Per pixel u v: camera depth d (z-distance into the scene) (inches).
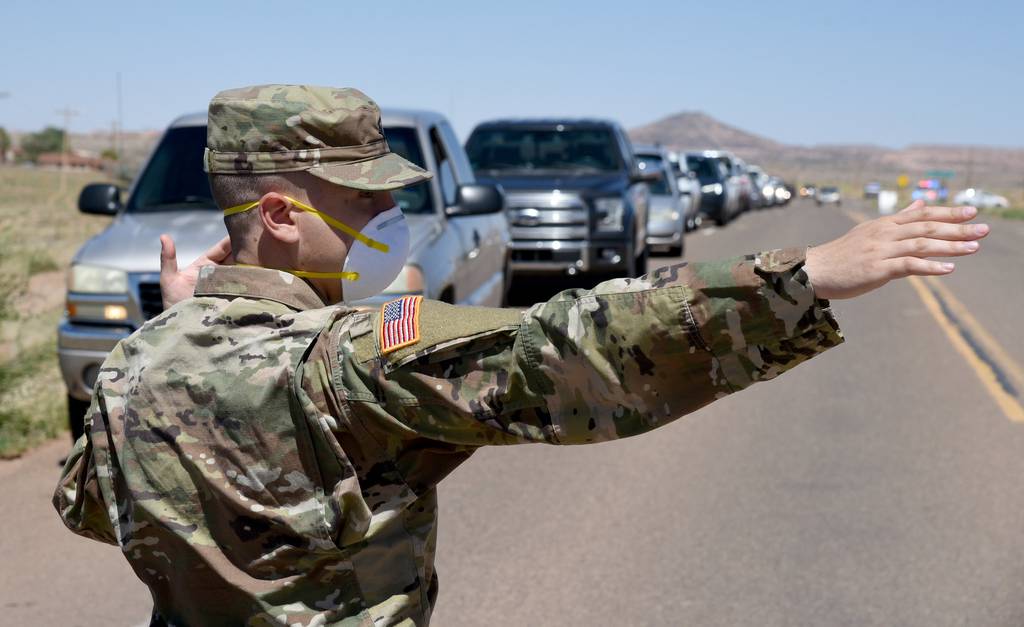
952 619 163.5
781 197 3161.9
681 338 51.5
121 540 61.1
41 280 581.0
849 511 215.5
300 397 57.2
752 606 168.6
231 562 59.1
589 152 517.7
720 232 1216.2
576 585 176.7
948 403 319.0
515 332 55.2
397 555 60.1
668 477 240.7
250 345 58.7
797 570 183.5
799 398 325.7
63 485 66.7
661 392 53.5
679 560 188.1
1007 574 181.5
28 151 4817.9
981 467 247.9
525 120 533.3
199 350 59.6
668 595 172.6
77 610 164.2
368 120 60.7
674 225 815.1
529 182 484.1
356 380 57.0
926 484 234.1
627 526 206.4
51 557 186.1
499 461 254.7
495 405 55.3
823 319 50.2
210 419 58.6
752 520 209.8
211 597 59.7
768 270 50.0
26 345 355.3
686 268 52.3
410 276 238.1
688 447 267.6
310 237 61.3
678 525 206.8
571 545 195.6
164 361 59.8
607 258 478.0
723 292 50.7
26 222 1051.9
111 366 61.7
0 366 290.5
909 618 163.8
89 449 63.5
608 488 232.1
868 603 169.6
